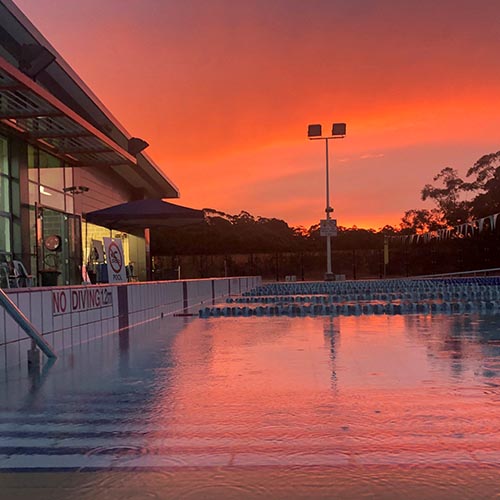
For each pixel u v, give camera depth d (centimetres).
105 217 1655
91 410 403
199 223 1900
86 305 857
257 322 1087
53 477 271
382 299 1766
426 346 700
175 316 1306
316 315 1230
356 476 266
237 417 376
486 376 505
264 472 273
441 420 362
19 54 1370
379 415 375
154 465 286
